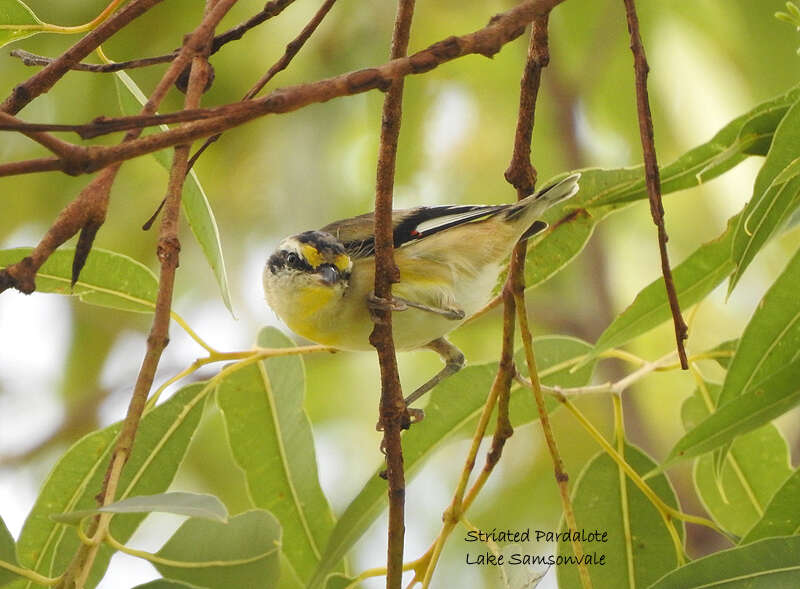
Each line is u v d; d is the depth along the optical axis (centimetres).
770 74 1178
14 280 464
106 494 502
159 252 543
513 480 1487
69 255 780
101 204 485
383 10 1376
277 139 1419
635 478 742
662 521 801
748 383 737
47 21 1258
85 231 486
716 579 631
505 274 900
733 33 1215
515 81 1530
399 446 618
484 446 1498
